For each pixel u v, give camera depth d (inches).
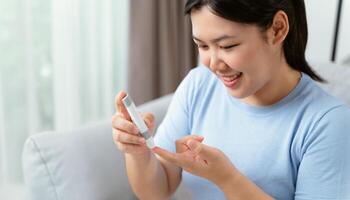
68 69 105.3
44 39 103.7
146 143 49.8
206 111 58.2
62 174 60.8
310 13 89.0
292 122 52.3
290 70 53.4
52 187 61.1
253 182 53.9
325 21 87.5
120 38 111.5
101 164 63.0
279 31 48.7
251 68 48.0
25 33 99.1
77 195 60.9
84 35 107.3
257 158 53.8
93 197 61.4
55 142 61.4
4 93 102.0
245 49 47.0
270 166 53.3
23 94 104.1
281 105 53.2
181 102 60.2
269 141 53.3
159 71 108.3
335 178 49.2
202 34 47.1
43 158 60.6
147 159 56.2
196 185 57.9
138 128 49.4
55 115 108.7
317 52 90.4
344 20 84.1
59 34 101.7
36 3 100.3
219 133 56.5
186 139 50.8
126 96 48.9
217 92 57.9
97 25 107.3
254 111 54.4
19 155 108.0
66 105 108.1
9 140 106.0
